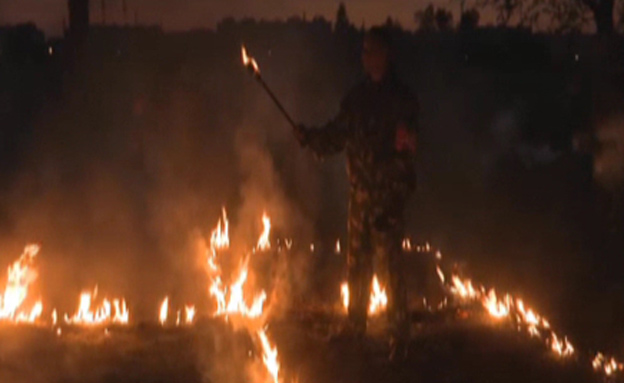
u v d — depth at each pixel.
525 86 32.56
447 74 34.16
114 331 9.55
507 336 9.87
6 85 30.53
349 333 9.50
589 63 28.11
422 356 9.06
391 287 9.34
